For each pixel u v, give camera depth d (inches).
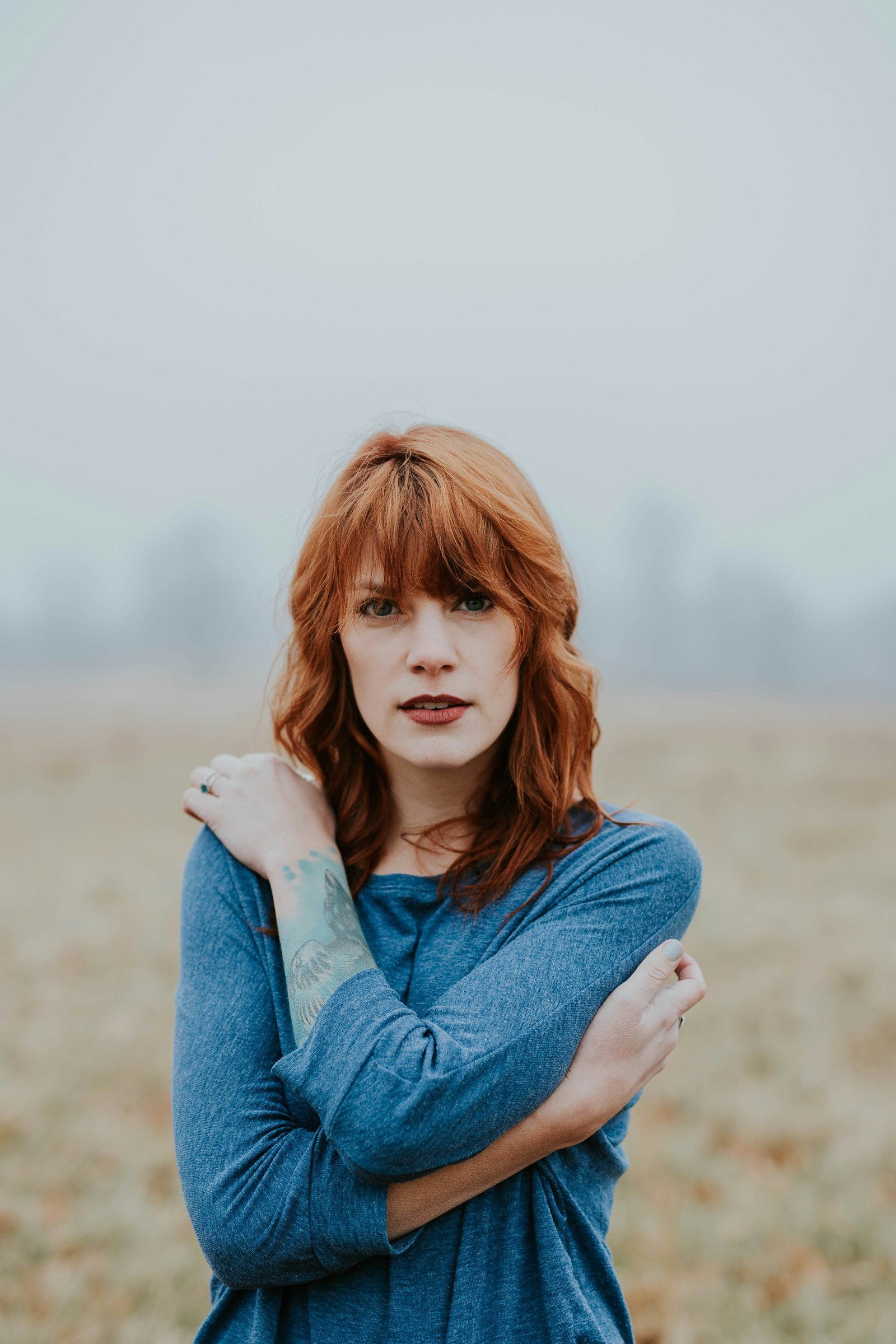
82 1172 126.8
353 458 44.2
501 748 45.3
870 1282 102.3
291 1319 38.5
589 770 44.6
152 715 965.8
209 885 43.9
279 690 48.4
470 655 41.0
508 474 44.0
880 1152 127.0
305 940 39.9
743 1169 125.6
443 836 44.6
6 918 252.4
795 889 272.5
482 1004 36.7
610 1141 41.8
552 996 37.0
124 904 267.6
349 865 45.1
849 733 676.7
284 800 44.8
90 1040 170.1
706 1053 160.4
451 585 40.6
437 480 40.7
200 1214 36.6
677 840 42.8
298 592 45.1
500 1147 35.8
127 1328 97.9
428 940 42.0
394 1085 34.1
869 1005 179.9
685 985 40.1
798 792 441.1
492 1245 37.7
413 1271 36.7
